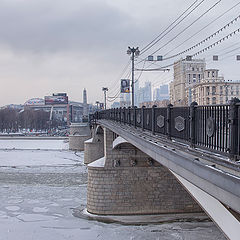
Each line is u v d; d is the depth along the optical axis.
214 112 7.41
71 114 179.25
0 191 33.34
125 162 24.52
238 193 5.42
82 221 23.12
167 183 24.31
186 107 9.33
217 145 7.21
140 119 15.73
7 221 23.28
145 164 24.42
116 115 25.00
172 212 24.17
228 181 5.78
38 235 20.64
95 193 24.61
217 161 6.82
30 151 74.44
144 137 13.66
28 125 154.75
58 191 33.38
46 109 196.25
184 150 8.84
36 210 26.11
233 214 7.22
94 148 52.69
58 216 24.42
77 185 36.72
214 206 8.16
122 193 24.31
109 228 21.69
